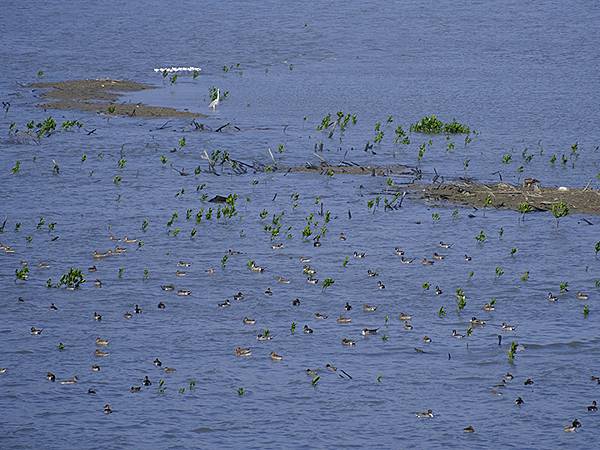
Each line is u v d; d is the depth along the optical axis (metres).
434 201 50.91
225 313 37.84
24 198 50.91
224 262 42.31
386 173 55.69
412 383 33.09
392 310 38.34
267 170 55.94
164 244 44.69
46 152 59.16
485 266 42.56
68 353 34.66
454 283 40.81
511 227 47.19
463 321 37.50
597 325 37.31
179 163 57.47
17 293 39.16
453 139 63.72
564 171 56.31
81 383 32.69
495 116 71.06
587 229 47.06
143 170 56.00
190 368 33.81
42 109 70.56
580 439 29.98
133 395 32.06
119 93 77.38
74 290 39.62
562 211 48.66
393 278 41.22
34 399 31.69
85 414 30.94
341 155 59.44
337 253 43.78
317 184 53.72
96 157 58.31
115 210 49.12
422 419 31.00
